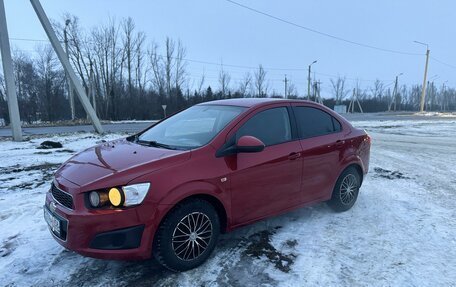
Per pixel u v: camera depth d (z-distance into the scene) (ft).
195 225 10.85
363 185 21.33
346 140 15.92
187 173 10.53
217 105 14.34
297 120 14.32
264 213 12.78
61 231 10.02
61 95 170.19
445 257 11.82
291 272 10.80
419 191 19.97
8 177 22.58
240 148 11.35
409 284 10.16
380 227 14.38
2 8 43.52
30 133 69.41
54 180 11.14
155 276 10.57
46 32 52.19
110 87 169.27
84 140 44.88
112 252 9.57
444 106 365.81
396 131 64.80
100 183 9.62
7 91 44.11
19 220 14.99
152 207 9.84
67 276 10.55
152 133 14.29
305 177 13.99
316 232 13.80
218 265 11.21
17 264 11.23
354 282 10.25
